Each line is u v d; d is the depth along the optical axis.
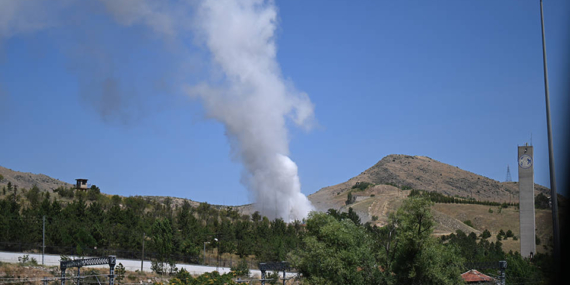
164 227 93.69
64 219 92.38
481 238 154.00
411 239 49.03
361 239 54.34
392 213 52.59
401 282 49.47
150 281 69.56
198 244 100.38
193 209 155.38
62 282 48.78
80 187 151.50
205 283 52.84
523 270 76.00
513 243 145.25
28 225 82.06
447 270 50.56
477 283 60.91
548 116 26.42
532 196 125.81
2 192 132.00
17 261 68.69
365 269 51.00
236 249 104.69
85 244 84.06
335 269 50.19
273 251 95.19
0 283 50.88
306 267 52.72
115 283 63.94
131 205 141.00
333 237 52.81
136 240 89.94
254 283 68.44
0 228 78.94
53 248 81.31
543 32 27.64
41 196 126.50
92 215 98.62
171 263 80.00
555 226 24.78
